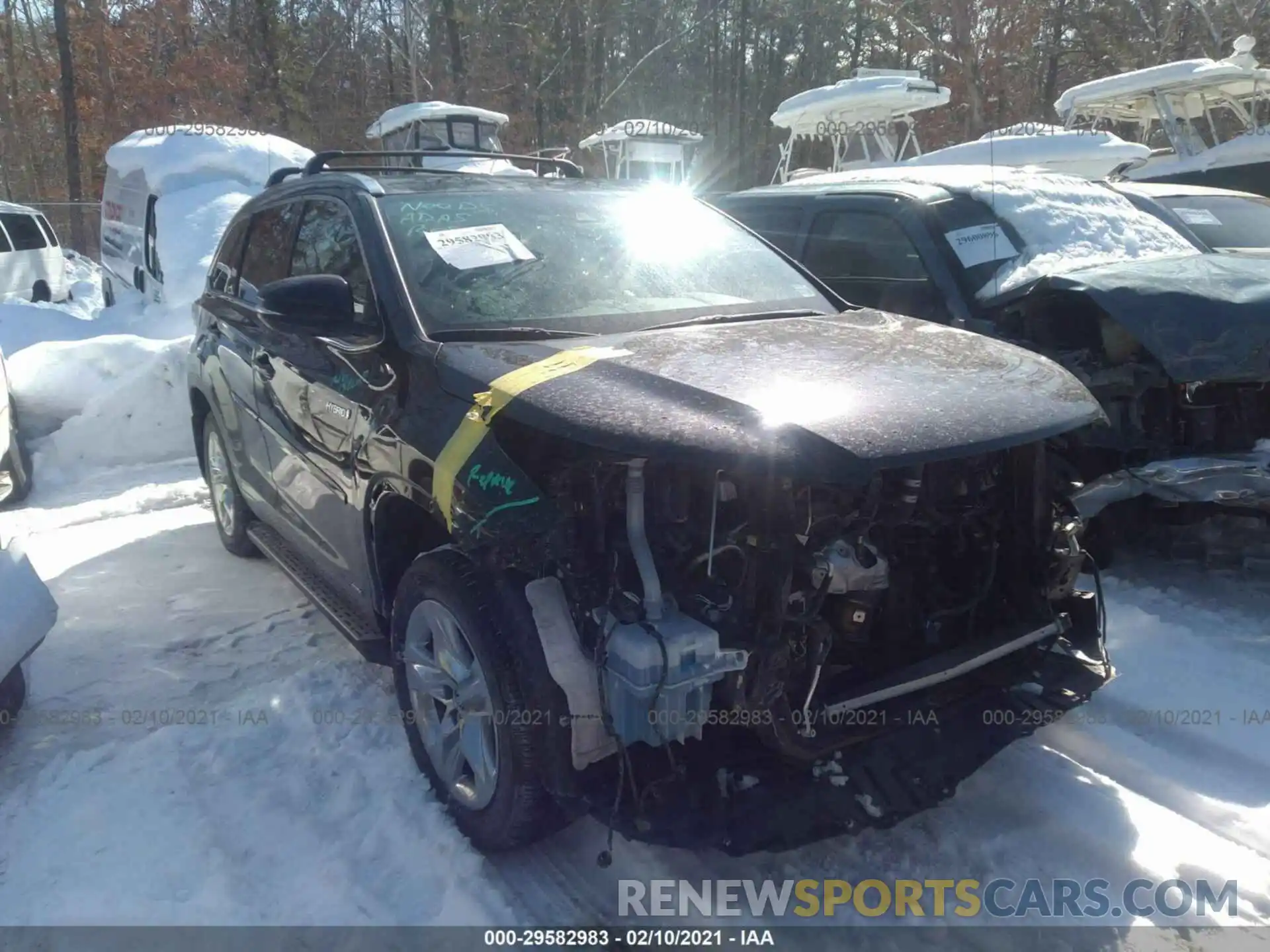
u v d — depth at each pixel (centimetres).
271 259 445
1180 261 475
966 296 494
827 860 291
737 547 244
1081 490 427
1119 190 604
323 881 280
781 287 381
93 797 320
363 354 327
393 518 322
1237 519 485
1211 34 2403
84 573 525
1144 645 407
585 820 309
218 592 496
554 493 252
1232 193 656
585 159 2756
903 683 262
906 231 526
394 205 364
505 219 370
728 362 274
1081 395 273
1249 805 307
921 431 235
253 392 432
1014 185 541
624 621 243
